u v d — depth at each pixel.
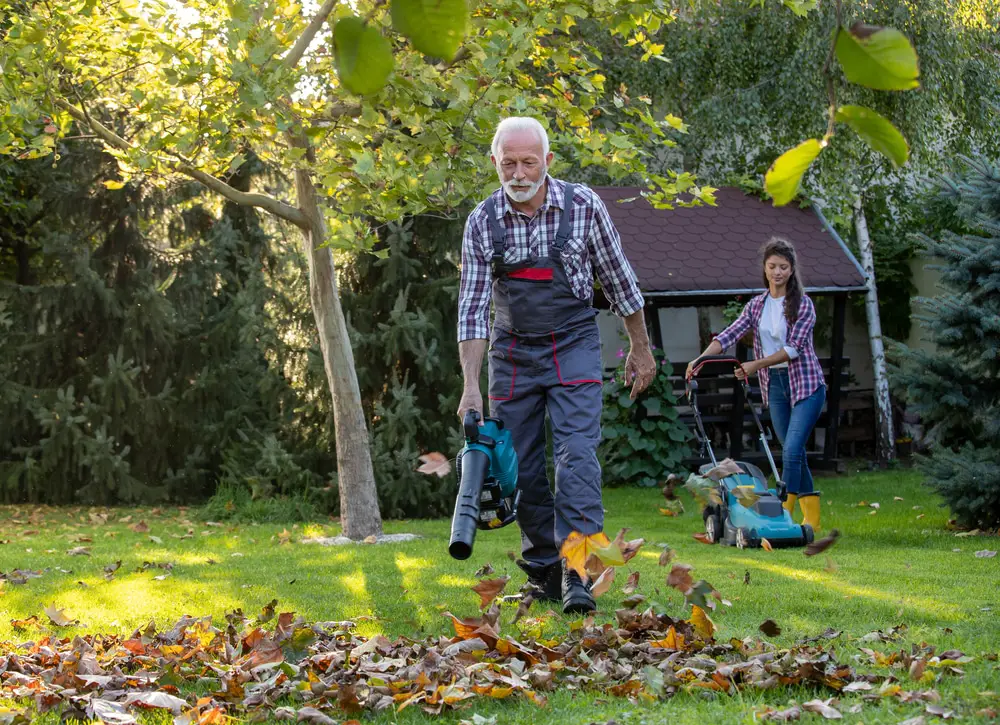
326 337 7.77
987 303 7.44
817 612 4.10
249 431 10.71
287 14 6.18
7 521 9.55
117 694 2.95
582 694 2.96
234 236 11.37
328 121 7.02
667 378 11.94
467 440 3.69
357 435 7.76
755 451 13.45
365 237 6.23
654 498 10.43
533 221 4.16
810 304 6.93
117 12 6.57
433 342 9.50
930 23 13.85
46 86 6.43
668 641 3.33
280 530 8.61
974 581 4.91
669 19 6.73
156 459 11.03
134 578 5.45
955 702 2.74
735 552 6.26
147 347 11.08
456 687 2.87
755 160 14.89
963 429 7.92
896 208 15.31
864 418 14.86
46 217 11.75
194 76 6.02
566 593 4.07
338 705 2.85
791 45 14.63
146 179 10.52
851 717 2.64
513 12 6.20
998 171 7.61
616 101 6.72
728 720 2.63
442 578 5.22
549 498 4.37
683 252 12.49
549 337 4.17
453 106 5.74
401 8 0.81
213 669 3.22
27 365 10.97
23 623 4.07
